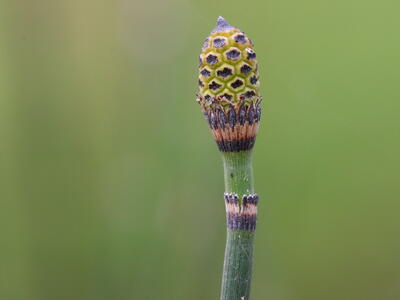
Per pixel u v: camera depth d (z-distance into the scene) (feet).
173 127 0.79
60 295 0.78
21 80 0.80
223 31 0.45
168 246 0.77
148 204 0.78
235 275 0.46
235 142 0.45
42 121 0.80
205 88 0.46
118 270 0.77
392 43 0.92
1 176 0.80
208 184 0.78
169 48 0.81
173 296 0.76
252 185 0.46
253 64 0.45
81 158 0.81
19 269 0.79
